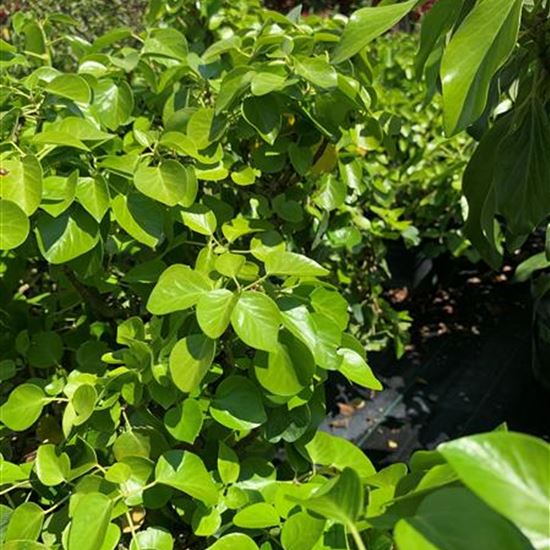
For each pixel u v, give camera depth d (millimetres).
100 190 1130
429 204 3143
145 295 1385
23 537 943
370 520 661
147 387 1159
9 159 1146
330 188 1528
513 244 1464
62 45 2908
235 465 1059
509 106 1727
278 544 965
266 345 909
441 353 3143
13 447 1498
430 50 1279
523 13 1194
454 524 542
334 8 7941
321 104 1387
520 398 2812
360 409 2766
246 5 2445
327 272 990
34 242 1356
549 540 470
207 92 1612
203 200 1411
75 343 1560
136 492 951
